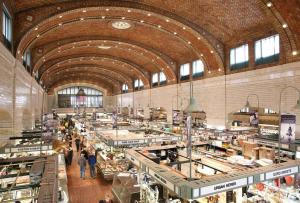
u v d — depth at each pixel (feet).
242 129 42.06
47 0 35.78
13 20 35.01
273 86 39.19
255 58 43.47
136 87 102.99
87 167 44.60
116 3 39.09
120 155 40.22
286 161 18.63
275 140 27.50
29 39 41.39
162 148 26.63
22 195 15.33
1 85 25.62
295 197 20.30
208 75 55.88
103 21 48.14
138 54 72.13
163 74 78.43
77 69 108.78
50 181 12.63
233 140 35.70
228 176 13.43
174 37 54.60
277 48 39.09
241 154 30.89
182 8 40.96
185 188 12.00
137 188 23.31
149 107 86.84
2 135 29.17
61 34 53.78
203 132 41.39
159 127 49.47
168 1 39.06
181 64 68.18
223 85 50.90
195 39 51.06
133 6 39.86
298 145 24.18
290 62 36.24
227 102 49.88
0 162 18.94
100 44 64.08
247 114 45.96
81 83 135.54
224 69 50.93
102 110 136.87
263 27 40.40
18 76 35.78
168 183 13.32
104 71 112.68
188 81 64.44
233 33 45.96
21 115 38.93
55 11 37.45
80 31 54.13
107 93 140.46
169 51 64.75
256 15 37.93
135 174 27.94
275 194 20.99
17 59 36.04
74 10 37.96
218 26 45.21
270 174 14.88
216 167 18.88
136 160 18.95
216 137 38.29
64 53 72.79
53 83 127.65
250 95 44.01
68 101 137.08
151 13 41.09
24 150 24.94
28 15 36.40
